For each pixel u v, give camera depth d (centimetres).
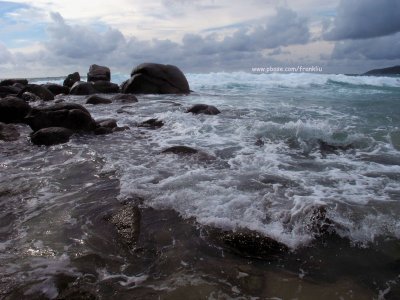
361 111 1217
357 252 361
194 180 536
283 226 402
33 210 450
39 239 380
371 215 429
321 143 780
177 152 695
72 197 490
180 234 389
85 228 404
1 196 491
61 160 664
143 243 373
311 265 339
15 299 285
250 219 411
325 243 376
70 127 884
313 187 520
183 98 1730
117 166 619
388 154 704
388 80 2555
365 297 295
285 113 1174
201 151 689
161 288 303
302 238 379
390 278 321
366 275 325
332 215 420
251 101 1566
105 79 2480
